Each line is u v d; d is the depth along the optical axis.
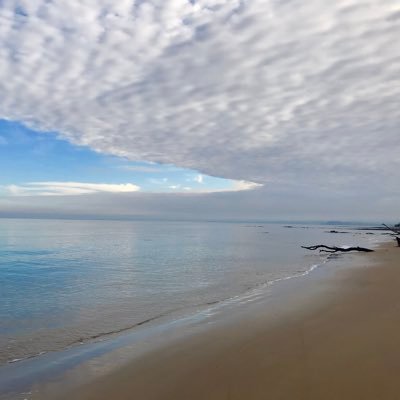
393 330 8.25
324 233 103.56
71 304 13.54
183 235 79.56
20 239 58.94
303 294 14.11
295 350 7.39
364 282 16.36
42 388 6.37
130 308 12.84
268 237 75.62
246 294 14.96
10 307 13.06
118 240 58.62
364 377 5.87
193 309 12.48
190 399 5.64
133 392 6.02
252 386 5.88
